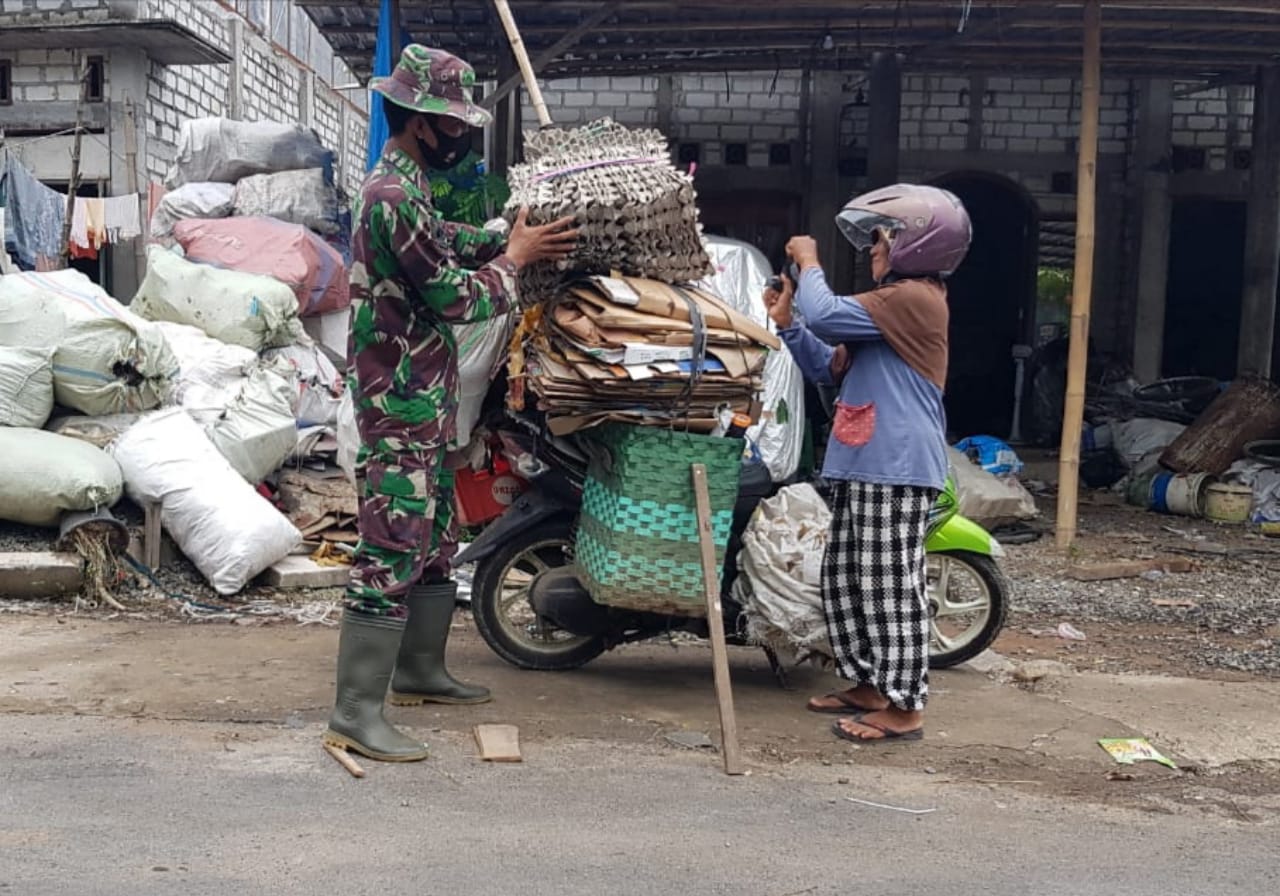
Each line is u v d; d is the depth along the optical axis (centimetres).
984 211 1352
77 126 1003
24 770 334
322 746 362
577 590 437
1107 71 1171
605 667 472
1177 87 1252
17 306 619
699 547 393
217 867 278
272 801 319
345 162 1942
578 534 428
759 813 328
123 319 625
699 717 411
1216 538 845
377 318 344
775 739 393
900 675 387
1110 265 1295
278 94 1583
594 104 1266
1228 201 1282
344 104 1925
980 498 801
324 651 475
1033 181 1281
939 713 430
